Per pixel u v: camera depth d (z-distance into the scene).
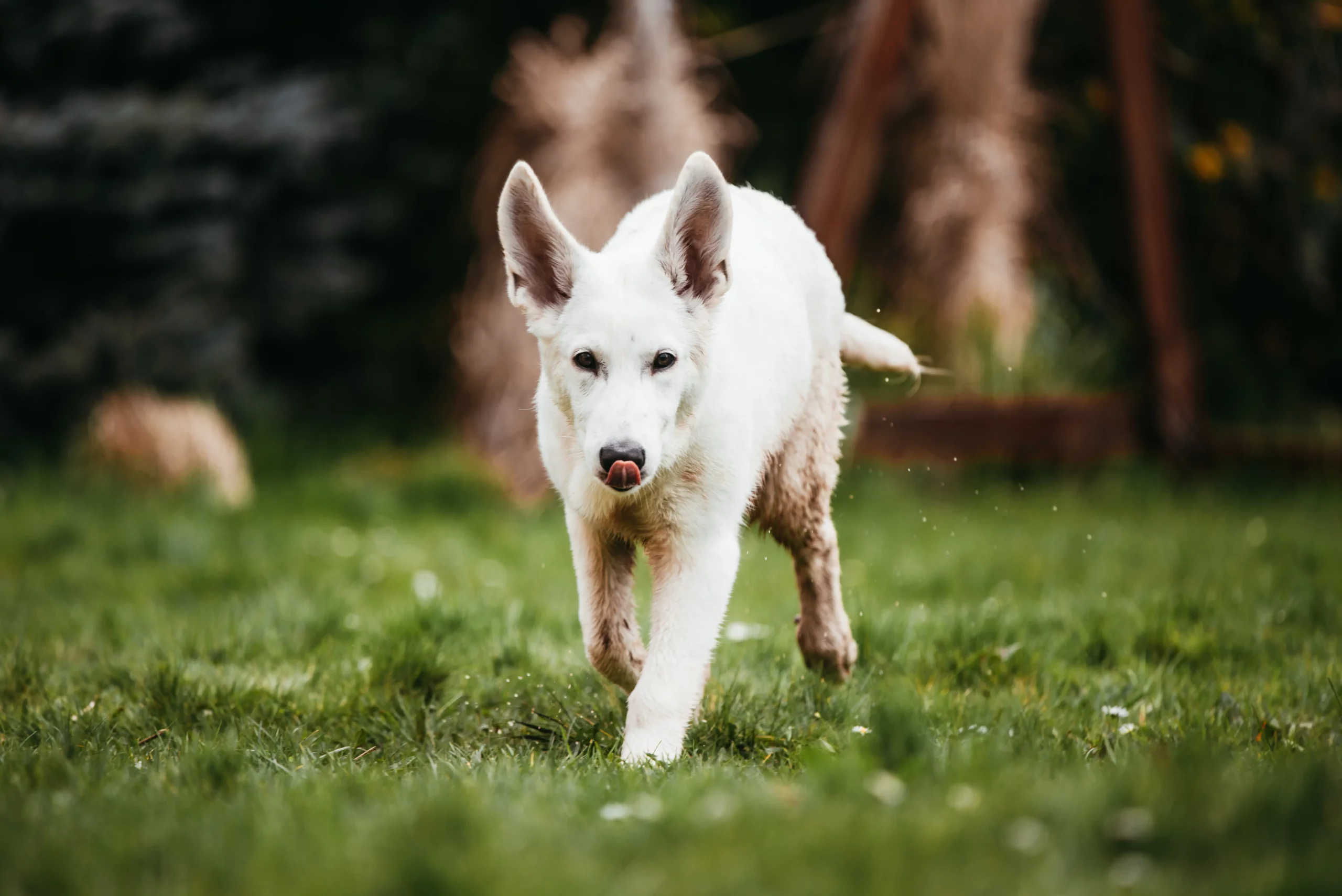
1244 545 8.71
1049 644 5.80
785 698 4.92
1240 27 14.28
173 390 15.24
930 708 4.66
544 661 5.61
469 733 4.75
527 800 3.39
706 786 3.53
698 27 16.66
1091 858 2.79
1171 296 12.23
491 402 12.86
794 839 2.87
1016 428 12.12
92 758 4.04
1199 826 2.87
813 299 5.25
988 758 3.55
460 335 14.44
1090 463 12.27
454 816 3.02
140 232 15.56
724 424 4.50
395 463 14.49
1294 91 14.56
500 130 14.13
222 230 15.55
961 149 12.34
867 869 2.71
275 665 5.76
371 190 17.23
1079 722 4.57
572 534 4.79
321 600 6.85
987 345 12.41
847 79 11.31
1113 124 12.26
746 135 15.49
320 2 17.69
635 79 12.61
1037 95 13.26
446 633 6.09
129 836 3.04
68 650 6.11
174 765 3.88
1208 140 14.58
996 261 12.50
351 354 17.81
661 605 4.49
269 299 16.48
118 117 15.25
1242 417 15.29
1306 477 12.21
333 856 2.87
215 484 12.27
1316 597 6.66
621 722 4.71
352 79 17.30
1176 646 5.72
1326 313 15.50
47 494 11.80
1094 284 14.52
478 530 10.82
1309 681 5.01
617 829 3.09
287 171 15.98
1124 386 13.84
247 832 3.09
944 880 2.67
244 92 16.17
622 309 4.35
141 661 5.70
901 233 12.98
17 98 16.17
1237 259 15.35
